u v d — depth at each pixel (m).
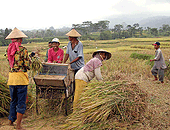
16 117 3.58
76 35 4.41
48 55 4.93
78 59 4.52
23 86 3.42
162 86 5.95
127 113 3.27
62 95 4.00
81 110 3.38
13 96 3.49
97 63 3.92
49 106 4.36
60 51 4.91
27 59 3.41
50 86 3.94
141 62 11.84
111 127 3.08
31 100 4.59
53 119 3.85
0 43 74.31
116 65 10.79
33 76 3.89
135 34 150.62
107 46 64.81
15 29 3.44
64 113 4.14
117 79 4.03
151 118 3.41
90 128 3.12
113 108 3.26
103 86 3.62
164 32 156.38
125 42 81.44
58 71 3.98
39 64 3.84
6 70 10.53
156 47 7.02
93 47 62.62
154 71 7.23
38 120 3.83
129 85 3.59
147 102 3.59
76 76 4.05
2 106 3.98
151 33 145.50
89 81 4.23
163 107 3.88
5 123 3.67
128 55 18.75
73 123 3.32
